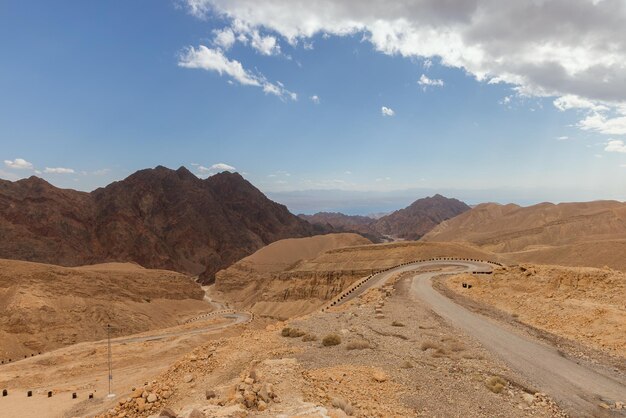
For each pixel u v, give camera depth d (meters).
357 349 23.05
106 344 88.69
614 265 108.56
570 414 15.38
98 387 53.44
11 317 113.56
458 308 37.12
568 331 27.47
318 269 154.25
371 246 152.38
